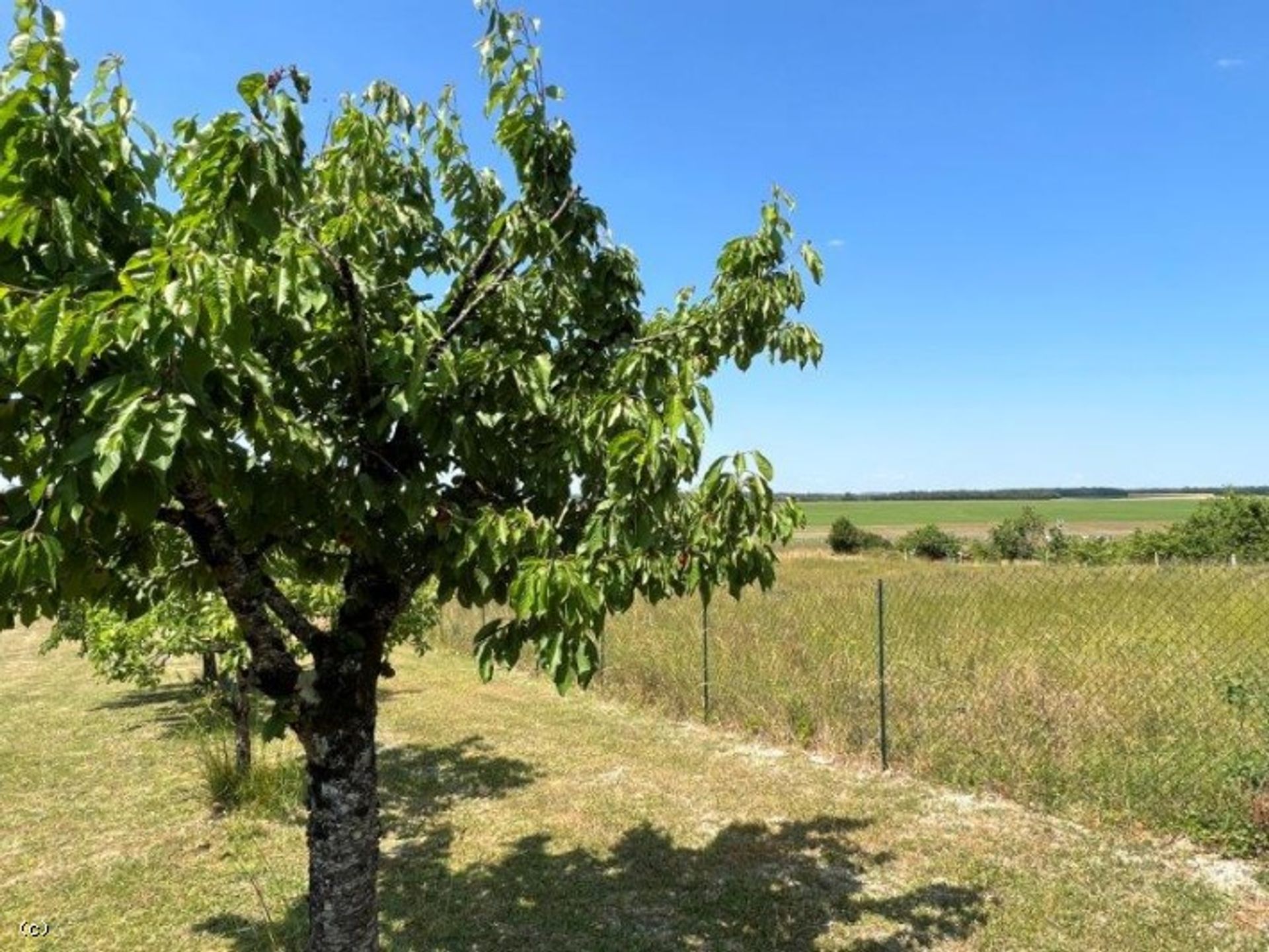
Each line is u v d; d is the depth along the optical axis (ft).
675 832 17.16
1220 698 19.95
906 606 33.37
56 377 5.26
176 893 14.66
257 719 26.32
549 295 9.92
